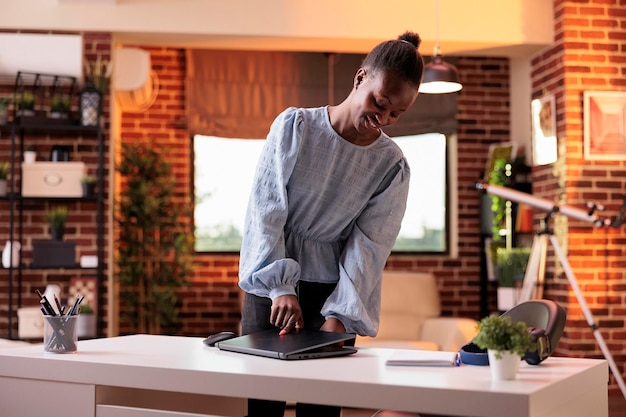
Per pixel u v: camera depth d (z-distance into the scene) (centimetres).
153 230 632
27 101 550
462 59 711
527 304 204
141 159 626
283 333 207
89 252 572
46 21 561
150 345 217
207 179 695
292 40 585
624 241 590
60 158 559
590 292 585
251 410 214
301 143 212
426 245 712
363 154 215
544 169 620
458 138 706
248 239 216
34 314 533
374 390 157
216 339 212
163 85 678
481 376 165
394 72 197
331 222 221
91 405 185
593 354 581
